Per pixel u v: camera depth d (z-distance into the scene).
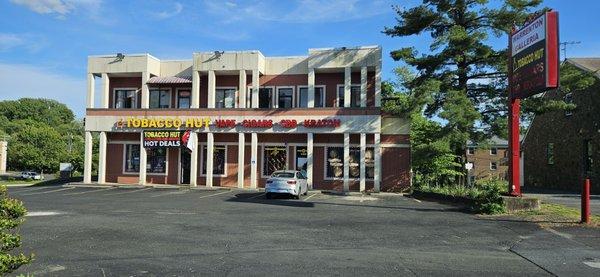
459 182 28.81
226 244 10.62
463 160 29.31
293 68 32.53
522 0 25.69
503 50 26.22
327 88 32.09
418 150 26.75
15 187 32.66
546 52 14.16
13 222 5.82
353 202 22.06
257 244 10.66
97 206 19.02
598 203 21.53
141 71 32.81
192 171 31.50
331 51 30.56
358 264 8.75
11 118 107.75
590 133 33.84
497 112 27.44
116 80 34.56
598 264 8.84
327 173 31.39
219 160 32.91
